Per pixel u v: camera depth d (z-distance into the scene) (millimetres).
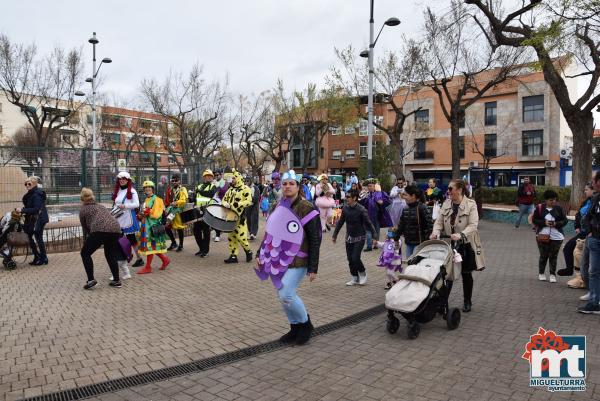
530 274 8555
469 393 3725
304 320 4898
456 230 5922
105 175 14070
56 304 6535
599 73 16250
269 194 18625
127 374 4184
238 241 9836
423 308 4902
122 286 7656
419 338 5078
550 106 37812
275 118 39406
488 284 7707
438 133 44094
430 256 5477
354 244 7551
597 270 5777
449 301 6609
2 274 8586
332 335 5238
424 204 6875
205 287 7598
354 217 7473
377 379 4023
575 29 12125
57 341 5035
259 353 4699
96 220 7320
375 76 25922
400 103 45406
